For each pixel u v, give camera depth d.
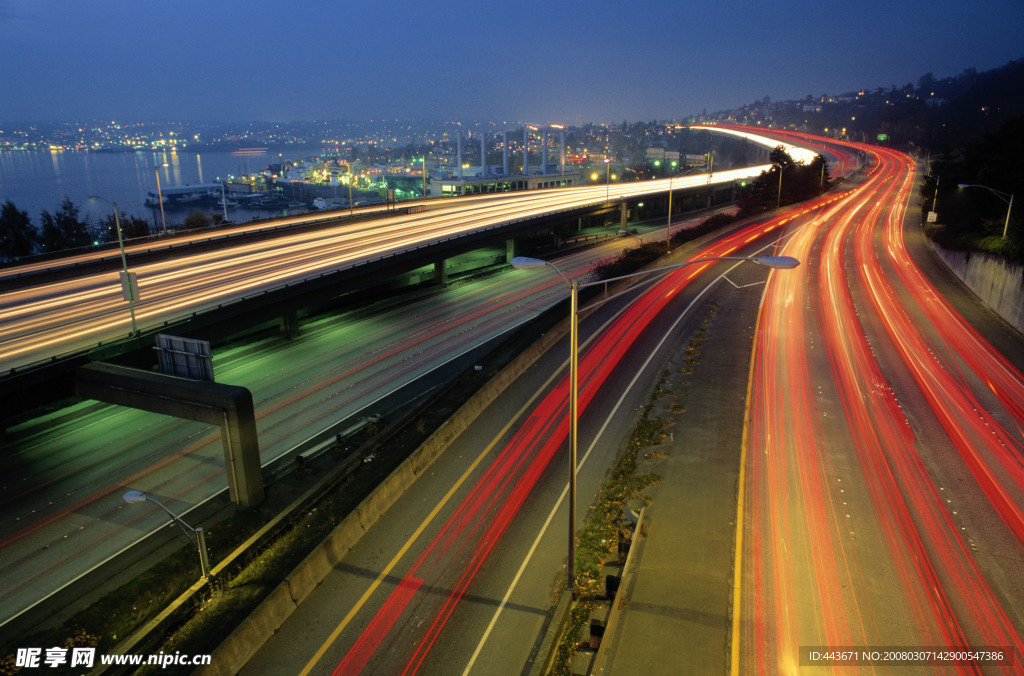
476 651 17.69
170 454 29.95
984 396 34.38
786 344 43.22
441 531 23.23
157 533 23.83
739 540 21.86
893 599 18.98
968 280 58.66
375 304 57.81
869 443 28.94
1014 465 27.00
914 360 39.97
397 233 69.88
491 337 48.31
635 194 113.94
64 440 31.14
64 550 22.91
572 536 18.78
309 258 54.97
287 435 31.91
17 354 29.56
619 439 29.91
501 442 29.91
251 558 21.38
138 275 47.72
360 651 17.81
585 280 67.00
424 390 37.62
